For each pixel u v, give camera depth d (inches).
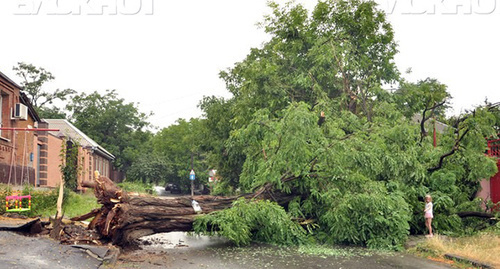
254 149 639.1
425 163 603.5
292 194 559.5
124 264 356.8
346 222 488.1
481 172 584.1
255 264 374.9
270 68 810.2
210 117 1123.3
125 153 2207.2
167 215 458.3
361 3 837.2
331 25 830.5
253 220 494.0
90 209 662.5
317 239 522.9
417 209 547.8
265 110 569.3
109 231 424.8
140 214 437.7
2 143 727.7
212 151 1198.9
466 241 465.4
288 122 504.4
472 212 570.6
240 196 527.5
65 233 426.3
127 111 2257.6
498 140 661.3
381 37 872.9
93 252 358.6
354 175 513.3
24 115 784.9
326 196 507.8
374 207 479.5
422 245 448.5
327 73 766.5
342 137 567.8
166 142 2527.1
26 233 398.3
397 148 560.4
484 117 621.0
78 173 748.0
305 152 505.0
